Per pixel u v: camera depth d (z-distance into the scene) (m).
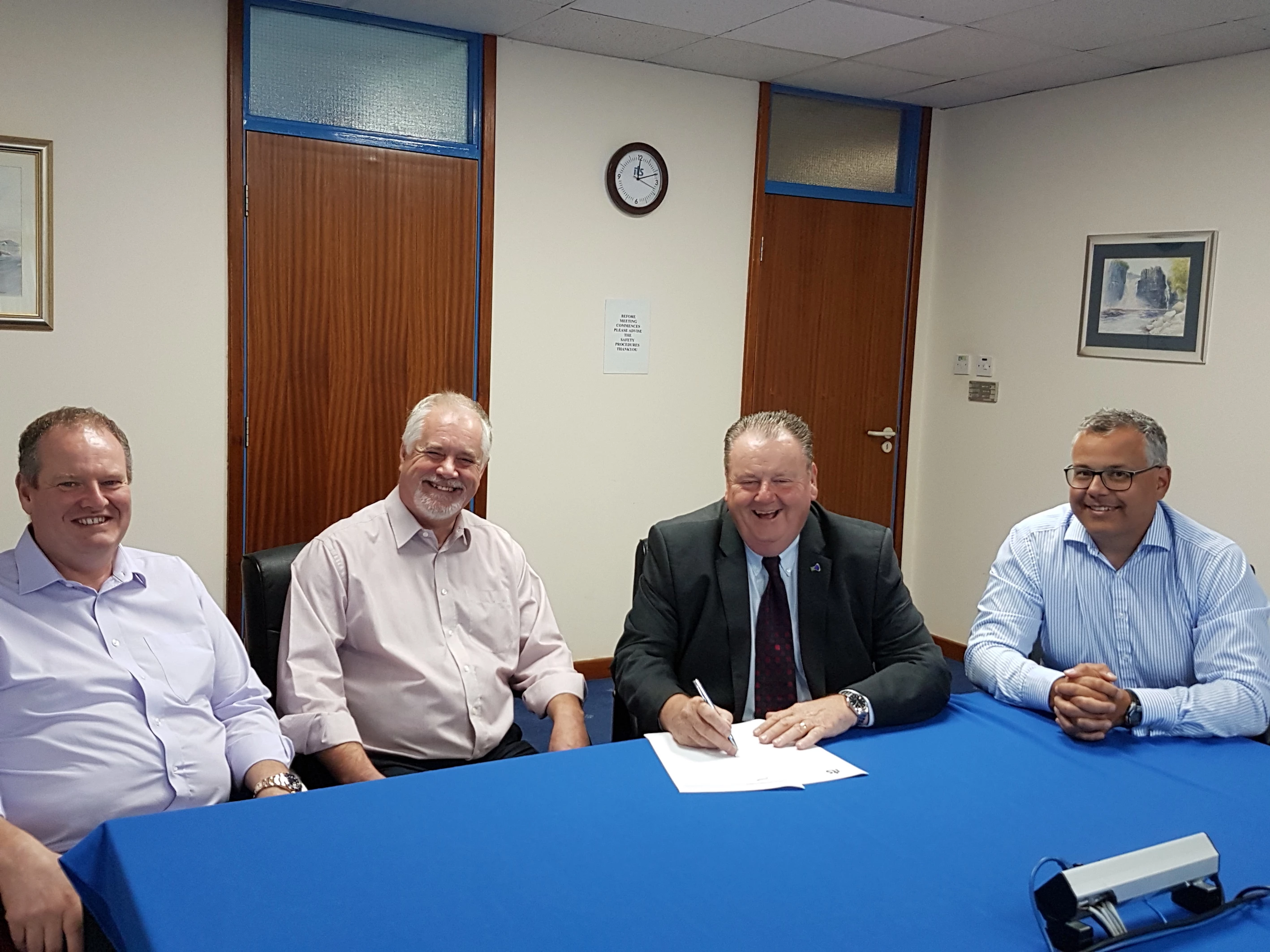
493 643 2.18
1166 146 3.84
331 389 3.62
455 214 3.77
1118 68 3.87
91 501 1.66
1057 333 4.24
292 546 2.15
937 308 4.78
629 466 4.23
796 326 4.52
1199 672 1.93
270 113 3.42
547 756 1.58
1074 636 2.07
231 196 3.37
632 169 4.04
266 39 3.39
